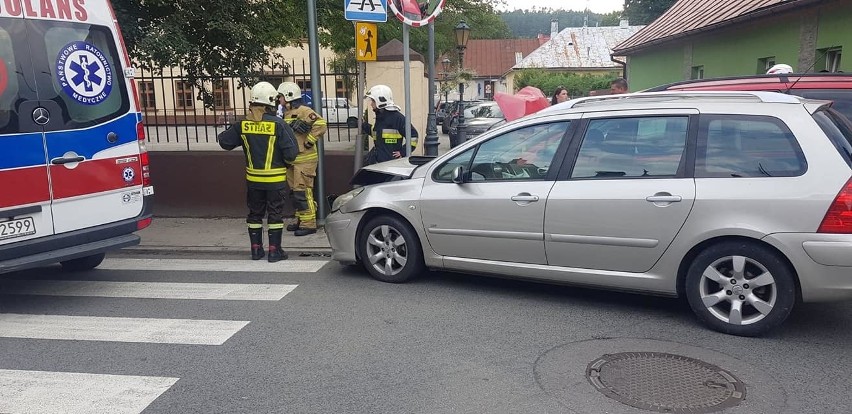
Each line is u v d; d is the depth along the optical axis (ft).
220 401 11.85
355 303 17.52
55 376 13.03
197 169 30.32
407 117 26.20
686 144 15.12
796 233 13.60
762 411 11.13
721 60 46.88
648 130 15.66
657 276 15.29
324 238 26.04
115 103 18.67
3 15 16.02
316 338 14.94
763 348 13.93
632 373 12.74
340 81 34.96
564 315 16.28
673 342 14.35
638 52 65.21
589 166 16.11
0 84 15.94
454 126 68.18
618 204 15.37
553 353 13.83
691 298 15.02
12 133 16.14
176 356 13.99
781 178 13.93
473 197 17.48
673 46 56.54
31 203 16.55
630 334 14.88
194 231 27.73
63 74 17.29
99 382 12.73
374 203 19.15
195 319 16.44
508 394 11.93
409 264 18.99
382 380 12.62
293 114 26.14
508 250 17.17
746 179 14.25
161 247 24.99
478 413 11.24
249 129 22.08
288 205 29.94
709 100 15.30
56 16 17.13
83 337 15.24
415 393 12.04
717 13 46.32
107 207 18.45
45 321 16.46
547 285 18.95
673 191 14.82
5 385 12.63
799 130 14.08
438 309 16.88
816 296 13.69
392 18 57.11
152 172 30.60
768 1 38.27
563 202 16.08
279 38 42.47
